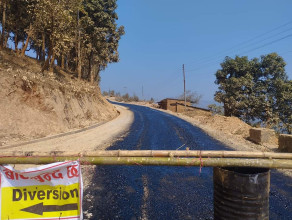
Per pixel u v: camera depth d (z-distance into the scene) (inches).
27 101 590.9
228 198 124.2
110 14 1487.5
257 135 487.5
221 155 138.1
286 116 1094.4
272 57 1137.4
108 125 835.4
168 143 477.1
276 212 192.5
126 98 3484.3
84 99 1004.6
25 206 118.2
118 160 126.6
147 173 288.4
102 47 1491.1
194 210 193.5
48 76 804.6
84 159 124.9
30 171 116.8
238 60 1219.9
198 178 273.4
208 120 890.1
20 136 492.4
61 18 756.0
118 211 190.1
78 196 121.6
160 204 204.4
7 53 840.3
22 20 979.9
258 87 1136.8
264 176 122.5
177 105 1916.8
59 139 512.1
